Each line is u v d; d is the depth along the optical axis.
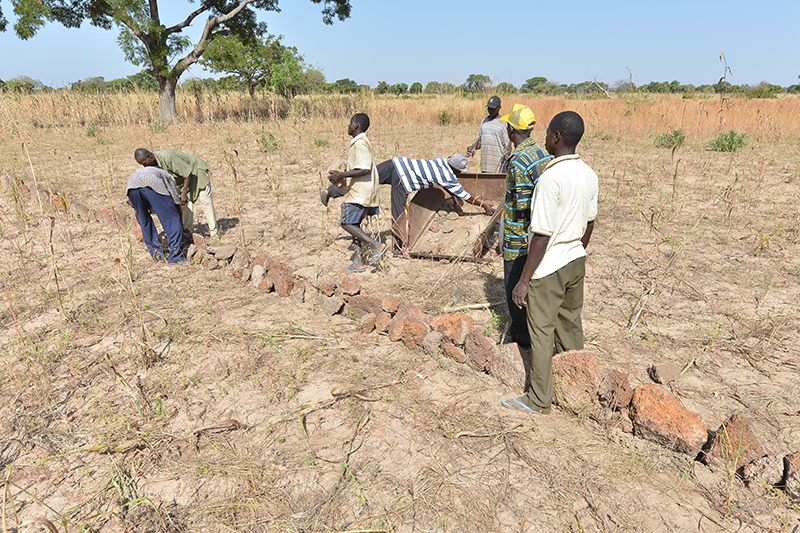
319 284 4.45
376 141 13.23
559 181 2.63
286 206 7.89
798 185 8.50
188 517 2.29
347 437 2.80
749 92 20.67
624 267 5.18
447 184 5.21
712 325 3.95
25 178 9.68
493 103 6.29
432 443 2.73
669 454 2.60
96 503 2.39
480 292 4.70
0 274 5.20
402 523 2.23
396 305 4.02
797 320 3.97
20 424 2.96
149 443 2.75
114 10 19.56
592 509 2.28
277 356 3.66
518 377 3.19
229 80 26.88
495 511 2.28
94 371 3.50
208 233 6.59
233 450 2.71
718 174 9.34
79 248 6.06
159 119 19.91
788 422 2.84
